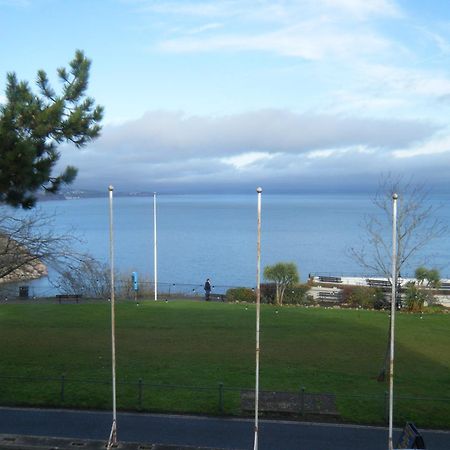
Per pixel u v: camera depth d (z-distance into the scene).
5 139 15.61
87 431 15.01
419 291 36.03
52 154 16.91
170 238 108.88
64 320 29.67
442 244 88.38
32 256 21.64
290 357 22.34
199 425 15.42
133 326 28.20
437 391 18.16
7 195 16.59
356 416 15.95
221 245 95.81
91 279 34.25
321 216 184.38
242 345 24.31
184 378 19.23
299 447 14.05
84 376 19.48
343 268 67.75
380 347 24.20
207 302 36.69
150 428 15.20
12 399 17.12
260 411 16.09
